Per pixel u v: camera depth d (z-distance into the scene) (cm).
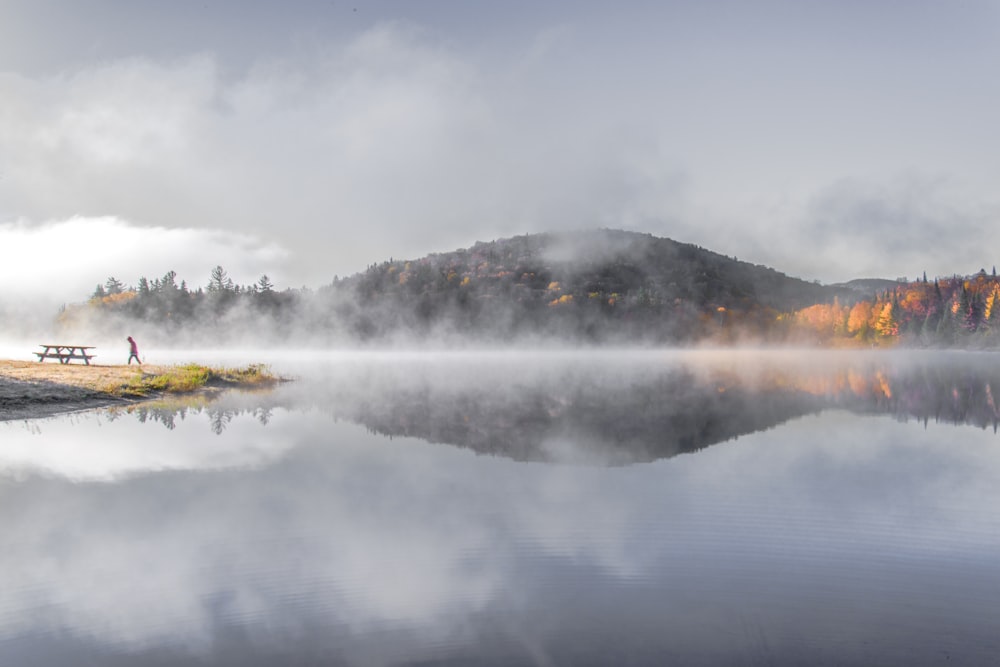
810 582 791
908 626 683
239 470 1362
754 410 2517
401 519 1018
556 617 698
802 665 604
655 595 751
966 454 1602
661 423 2112
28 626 670
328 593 750
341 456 1515
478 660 611
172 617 684
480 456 1530
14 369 3166
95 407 2448
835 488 1232
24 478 1280
